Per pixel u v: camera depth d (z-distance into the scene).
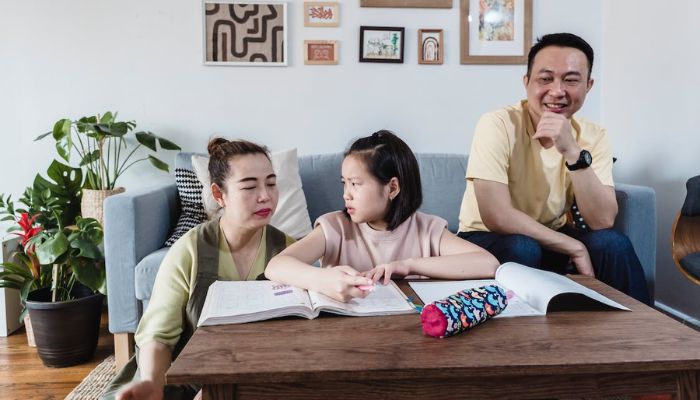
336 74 2.61
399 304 0.92
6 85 2.50
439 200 2.40
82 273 1.88
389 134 1.16
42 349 1.87
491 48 2.64
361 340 0.76
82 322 1.90
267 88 2.59
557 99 1.54
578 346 0.74
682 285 2.23
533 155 1.65
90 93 2.53
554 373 0.68
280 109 2.60
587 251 1.48
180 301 1.10
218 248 1.15
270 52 2.57
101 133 2.27
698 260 1.68
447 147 2.67
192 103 2.57
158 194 2.02
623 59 2.55
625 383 0.71
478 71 2.65
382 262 1.18
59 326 1.85
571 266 1.59
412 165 1.16
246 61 2.56
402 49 2.59
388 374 0.66
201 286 1.10
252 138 2.60
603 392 0.71
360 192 1.10
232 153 1.12
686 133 2.15
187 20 2.54
